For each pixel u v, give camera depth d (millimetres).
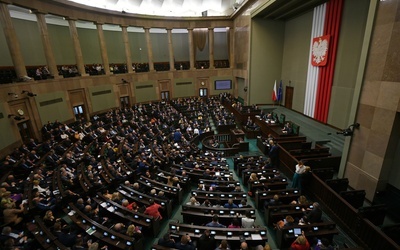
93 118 16938
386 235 5203
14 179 8531
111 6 20750
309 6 15461
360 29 11648
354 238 6078
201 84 26359
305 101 17188
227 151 12578
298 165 8188
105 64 19781
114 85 20625
